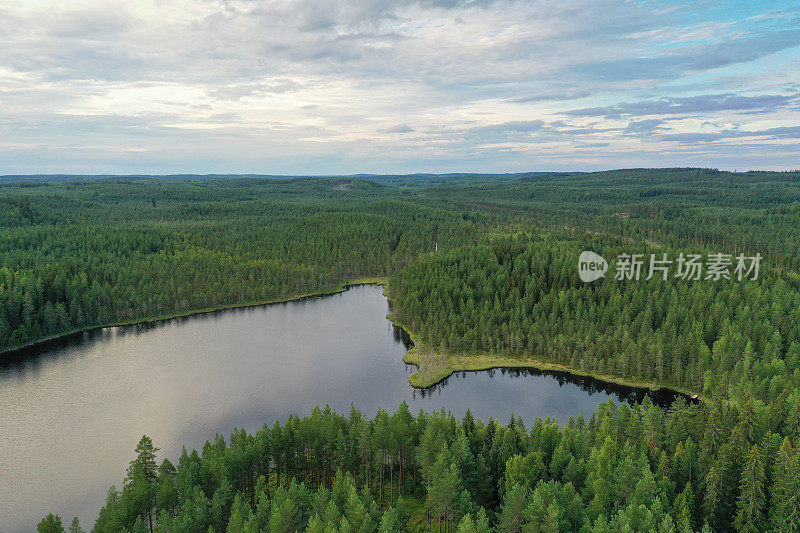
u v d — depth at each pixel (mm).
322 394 144000
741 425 81938
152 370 161000
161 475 81438
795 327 148500
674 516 70688
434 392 145000
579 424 103250
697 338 149250
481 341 176125
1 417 128625
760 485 70312
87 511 92812
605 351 156500
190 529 71125
